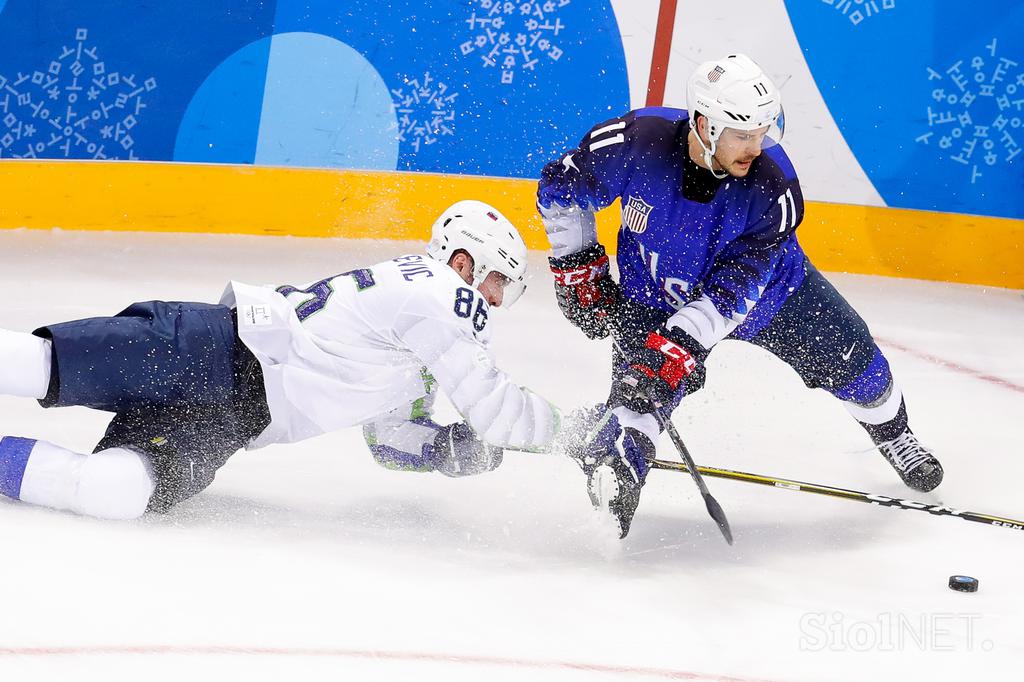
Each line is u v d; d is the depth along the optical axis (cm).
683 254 1358
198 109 3008
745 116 1220
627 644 1009
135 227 2966
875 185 3044
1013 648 1081
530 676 930
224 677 881
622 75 3070
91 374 1105
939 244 3039
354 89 3053
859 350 1486
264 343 1150
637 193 1352
